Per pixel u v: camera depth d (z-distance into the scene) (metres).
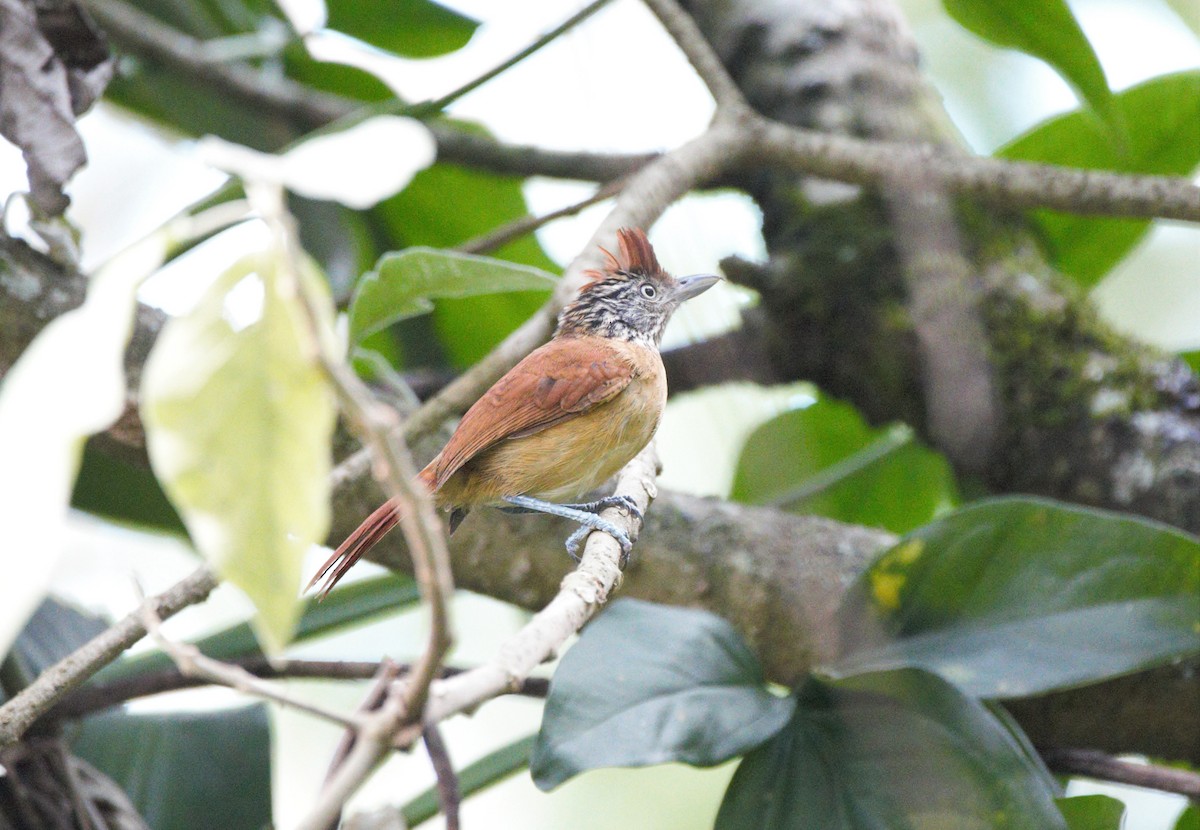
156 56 10.06
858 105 9.57
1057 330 8.83
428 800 7.05
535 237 10.63
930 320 7.73
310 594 7.25
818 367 9.38
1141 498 8.41
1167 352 9.04
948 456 8.66
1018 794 5.55
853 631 6.43
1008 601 6.34
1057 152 9.60
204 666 3.12
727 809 5.80
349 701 11.52
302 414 2.67
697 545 7.62
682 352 9.53
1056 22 8.12
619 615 6.18
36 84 7.08
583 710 5.71
